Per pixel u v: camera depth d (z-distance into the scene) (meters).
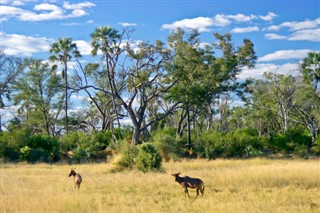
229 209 12.73
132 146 27.56
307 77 58.09
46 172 26.41
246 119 75.44
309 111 62.66
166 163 32.34
